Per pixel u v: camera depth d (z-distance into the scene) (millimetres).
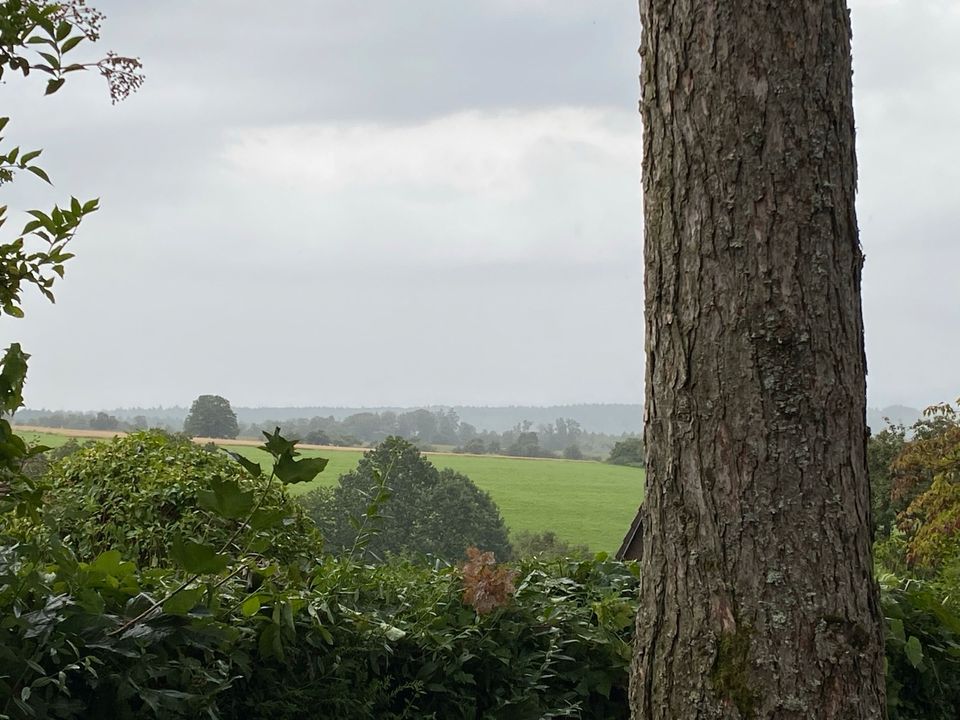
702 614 2367
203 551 2428
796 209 2357
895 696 4152
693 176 2436
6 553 2508
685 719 2371
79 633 2418
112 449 4426
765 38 2389
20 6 2234
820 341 2348
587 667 3604
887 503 21359
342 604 3293
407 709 3166
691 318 2418
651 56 2555
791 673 2277
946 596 4812
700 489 2385
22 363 2316
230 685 2639
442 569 3801
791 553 2303
